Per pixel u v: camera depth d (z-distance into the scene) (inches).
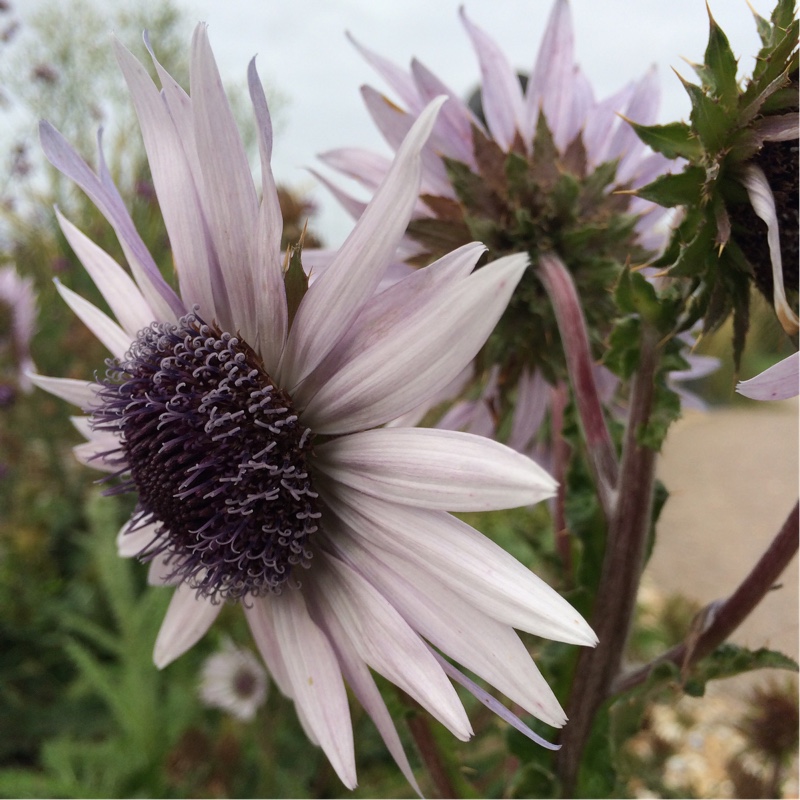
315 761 8.9
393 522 2.7
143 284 3.5
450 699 2.5
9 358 12.5
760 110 2.7
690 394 4.8
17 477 13.7
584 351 3.4
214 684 8.7
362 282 2.6
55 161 3.0
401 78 4.1
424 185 3.9
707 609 3.2
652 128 2.9
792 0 2.7
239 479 3.1
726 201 2.8
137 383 3.4
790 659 3.1
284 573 3.2
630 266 3.5
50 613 11.6
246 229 2.9
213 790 8.2
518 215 3.7
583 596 3.4
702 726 10.4
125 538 3.9
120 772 8.5
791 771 7.8
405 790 7.5
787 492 18.7
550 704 2.3
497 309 2.4
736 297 3.0
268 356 3.1
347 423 2.8
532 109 4.0
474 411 4.4
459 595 2.5
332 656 3.1
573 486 3.5
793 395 2.1
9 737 10.3
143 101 3.0
